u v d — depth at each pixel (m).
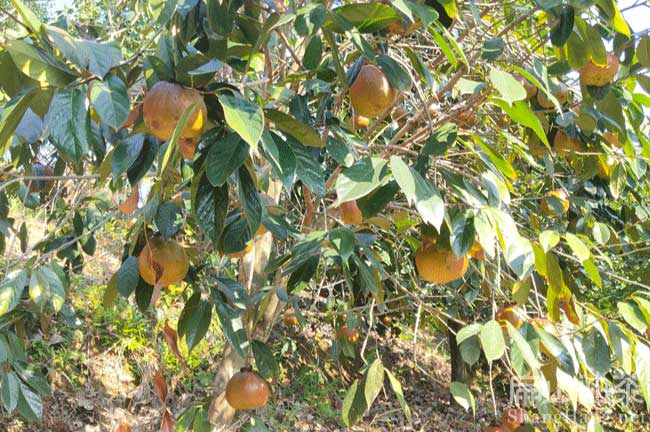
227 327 1.63
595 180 2.55
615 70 1.65
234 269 3.11
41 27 0.95
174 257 1.47
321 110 1.43
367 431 5.24
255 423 1.85
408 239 2.09
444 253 1.42
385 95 1.36
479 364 6.16
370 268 1.95
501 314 1.61
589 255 1.28
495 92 1.57
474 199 1.27
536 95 2.01
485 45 1.55
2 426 3.70
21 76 1.24
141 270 1.48
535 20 2.13
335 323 2.99
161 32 1.55
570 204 2.61
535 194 2.85
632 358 1.39
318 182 1.07
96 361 4.54
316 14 1.12
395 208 2.06
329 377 5.96
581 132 2.15
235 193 1.82
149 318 4.81
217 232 1.12
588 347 1.46
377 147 1.44
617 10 1.35
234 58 1.43
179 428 1.79
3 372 1.79
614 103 1.81
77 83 0.99
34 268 1.64
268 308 2.11
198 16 1.42
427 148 1.28
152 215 1.47
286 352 5.82
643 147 1.92
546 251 1.28
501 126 2.42
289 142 1.09
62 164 2.21
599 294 3.23
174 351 1.69
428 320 3.50
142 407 4.44
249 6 1.52
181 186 1.58
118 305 4.96
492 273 2.30
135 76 1.38
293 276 1.78
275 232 1.61
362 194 1.05
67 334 4.53
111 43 1.02
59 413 4.05
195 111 0.99
